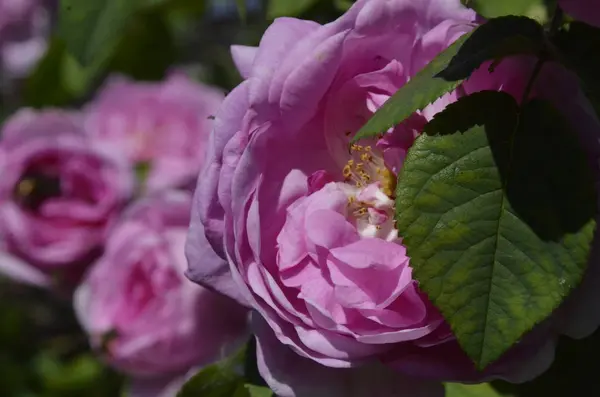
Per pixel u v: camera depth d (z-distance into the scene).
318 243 0.35
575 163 0.33
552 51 0.34
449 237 0.32
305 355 0.34
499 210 0.33
